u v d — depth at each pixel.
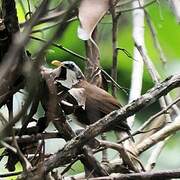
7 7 5.19
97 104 6.31
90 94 6.32
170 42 10.59
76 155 5.75
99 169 5.88
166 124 7.07
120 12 6.92
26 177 5.09
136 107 5.65
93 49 7.12
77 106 5.88
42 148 5.76
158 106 10.52
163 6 9.92
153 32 7.64
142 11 7.74
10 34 5.35
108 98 6.39
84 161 5.91
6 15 5.21
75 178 6.05
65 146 5.55
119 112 5.63
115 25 6.73
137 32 7.56
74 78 6.35
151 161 6.79
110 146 6.08
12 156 5.92
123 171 6.33
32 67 3.78
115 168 6.33
